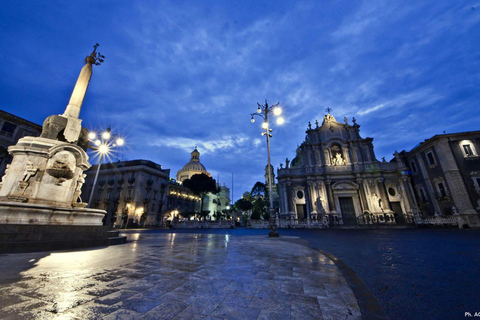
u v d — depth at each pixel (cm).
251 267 470
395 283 398
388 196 3017
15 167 751
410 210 2867
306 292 317
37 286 310
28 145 782
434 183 2691
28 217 664
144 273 401
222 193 7781
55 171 787
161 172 4534
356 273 470
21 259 485
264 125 1488
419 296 329
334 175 3275
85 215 818
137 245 837
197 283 346
